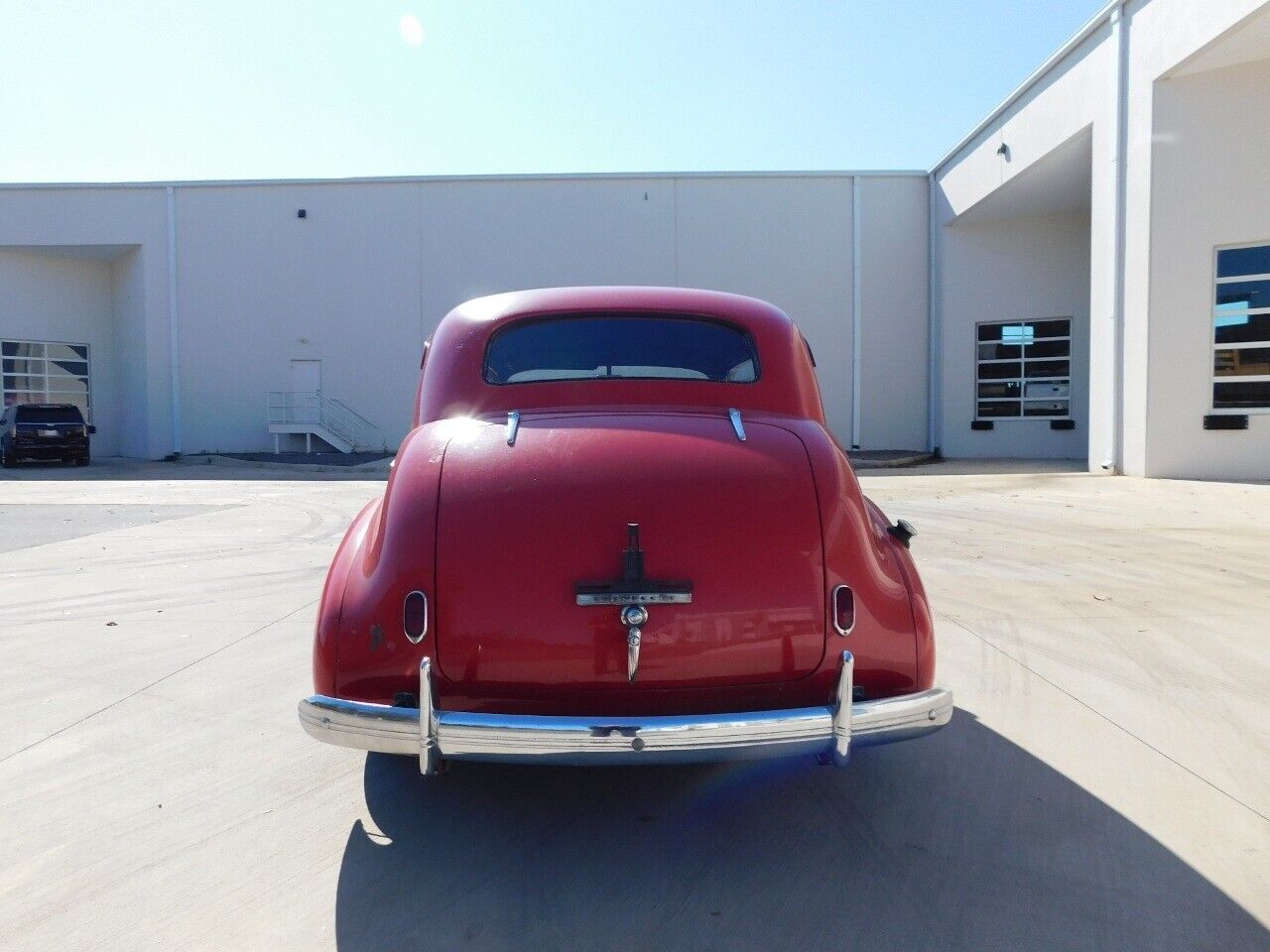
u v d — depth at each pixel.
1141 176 11.73
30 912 2.13
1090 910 2.13
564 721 2.03
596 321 2.96
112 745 3.18
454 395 2.83
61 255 22.86
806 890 2.24
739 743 2.06
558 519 2.21
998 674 3.88
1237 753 3.04
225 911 2.14
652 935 2.05
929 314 20.19
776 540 2.23
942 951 1.97
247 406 22.05
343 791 2.81
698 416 2.62
